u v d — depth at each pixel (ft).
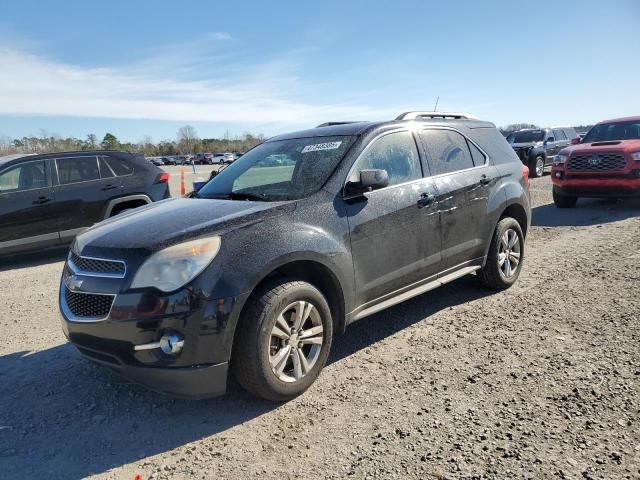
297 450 9.21
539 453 8.51
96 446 9.70
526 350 12.57
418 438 9.25
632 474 7.84
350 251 12.13
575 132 70.69
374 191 13.12
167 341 9.57
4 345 14.98
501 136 18.79
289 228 11.10
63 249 30.45
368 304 12.92
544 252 22.82
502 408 10.02
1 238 25.90
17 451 9.58
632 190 31.22
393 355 12.93
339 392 11.21
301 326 11.02
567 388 10.56
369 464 8.63
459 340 13.57
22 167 26.68
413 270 13.93
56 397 11.68
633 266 18.99
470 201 15.67
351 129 14.23
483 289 17.83
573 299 16.01
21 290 21.16
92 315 10.12
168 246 9.91
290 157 14.16
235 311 9.91
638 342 12.45
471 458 8.54
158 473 8.79
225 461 9.03
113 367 10.11
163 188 30.63
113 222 12.23
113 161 29.32
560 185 34.65
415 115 15.55
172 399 11.41
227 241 10.28
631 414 9.44
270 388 10.48
